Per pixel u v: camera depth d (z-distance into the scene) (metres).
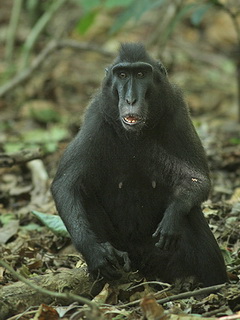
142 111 10.38
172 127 10.98
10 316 9.64
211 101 25.02
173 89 11.20
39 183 16.25
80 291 10.27
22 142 19.56
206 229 10.88
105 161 11.04
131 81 10.59
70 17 29.19
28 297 9.84
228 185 16.14
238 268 11.26
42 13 27.16
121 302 10.18
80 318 9.16
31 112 22.23
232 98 25.27
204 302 9.77
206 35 31.36
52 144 19.23
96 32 30.53
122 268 10.71
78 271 10.48
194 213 10.88
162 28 23.50
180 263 11.00
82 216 10.59
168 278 11.21
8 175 17.42
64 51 27.73
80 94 24.91
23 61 24.56
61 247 12.73
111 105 10.82
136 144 10.88
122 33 30.42
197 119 22.62
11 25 25.25
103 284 10.45
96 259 10.18
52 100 24.30
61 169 11.05
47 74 25.67
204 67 28.50
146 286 10.54
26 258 12.14
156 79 10.82
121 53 10.90
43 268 11.84
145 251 11.31
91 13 22.70
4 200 15.88
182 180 10.97
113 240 11.35
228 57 28.12
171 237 10.23
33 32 24.22
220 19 31.86
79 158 10.95
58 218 12.70
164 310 9.41
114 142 10.95
